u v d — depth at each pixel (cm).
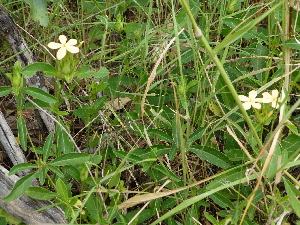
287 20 43
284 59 44
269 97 36
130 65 60
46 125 49
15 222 40
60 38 36
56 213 40
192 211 42
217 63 28
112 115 59
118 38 67
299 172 48
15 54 43
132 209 50
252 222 40
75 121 60
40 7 36
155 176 45
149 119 51
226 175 40
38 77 45
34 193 37
